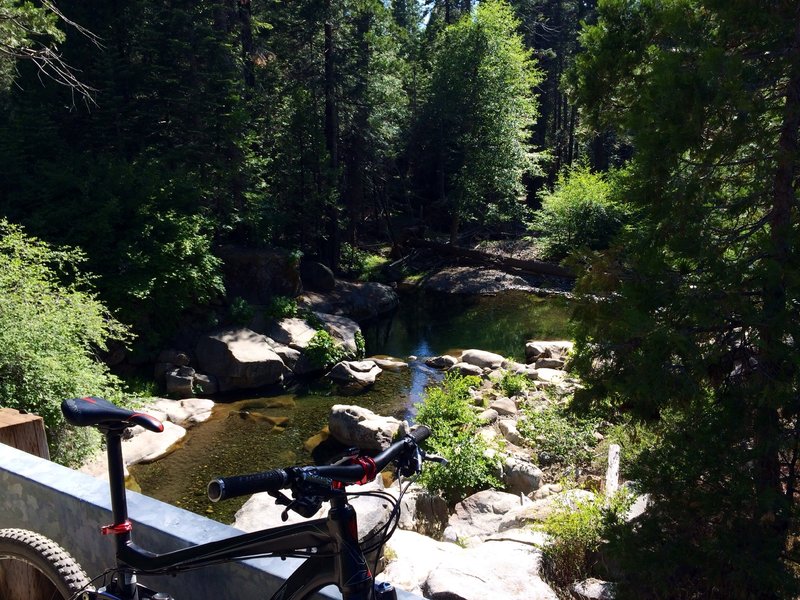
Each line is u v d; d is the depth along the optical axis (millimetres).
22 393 9570
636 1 7070
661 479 5852
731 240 6207
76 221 17047
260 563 2023
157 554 2215
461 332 23859
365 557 1519
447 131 35031
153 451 12641
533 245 34594
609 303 6441
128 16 21531
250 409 15820
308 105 27781
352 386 17594
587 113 7574
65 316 11172
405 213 39969
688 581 5820
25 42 13562
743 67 5664
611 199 7367
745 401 5711
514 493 10258
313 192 27500
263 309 20578
